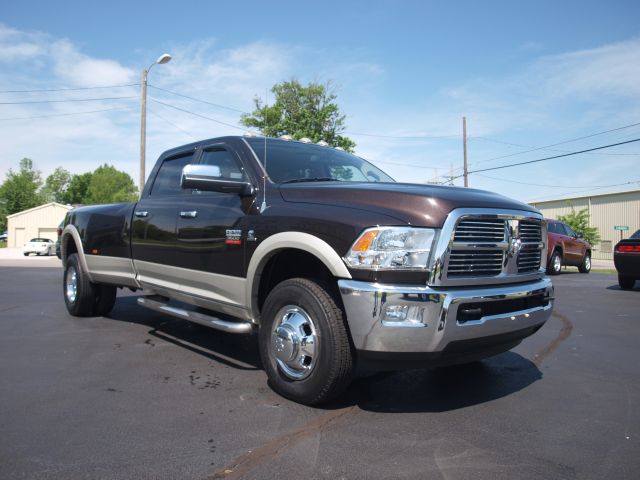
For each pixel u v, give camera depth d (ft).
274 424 10.21
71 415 10.55
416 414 10.94
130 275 18.11
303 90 78.38
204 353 15.81
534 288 12.01
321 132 77.92
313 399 10.96
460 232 10.61
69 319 21.40
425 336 9.89
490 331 10.75
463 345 10.46
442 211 10.37
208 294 14.35
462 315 10.36
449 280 10.30
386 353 9.95
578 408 11.45
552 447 9.34
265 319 12.06
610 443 9.55
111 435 9.57
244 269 12.81
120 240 18.33
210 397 11.76
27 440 9.31
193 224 14.69
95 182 300.20
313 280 11.36
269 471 8.27
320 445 9.27
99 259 19.56
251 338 18.04
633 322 22.52
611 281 43.60
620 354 16.58
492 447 9.31
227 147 14.88
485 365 15.07
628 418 10.85
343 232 10.51
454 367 14.79
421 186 11.76
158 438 9.46
